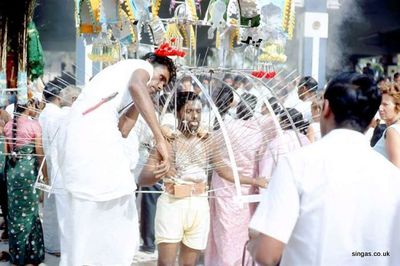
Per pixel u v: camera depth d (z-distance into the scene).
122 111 3.00
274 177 1.91
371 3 12.30
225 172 3.61
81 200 2.86
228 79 4.25
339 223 1.86
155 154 3.25
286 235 1.84
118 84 2.93
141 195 5.50
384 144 3.78
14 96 5.12
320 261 1.85
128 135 3.12
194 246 3.63
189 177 3.54
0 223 6.50
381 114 3.73
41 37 10.57
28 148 4.76
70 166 2.88
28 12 4.22
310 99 4.65
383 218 1.89
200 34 7.70
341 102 1.94
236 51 4.43
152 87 3.14
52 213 5.40
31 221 4.96
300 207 1.88
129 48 4.08
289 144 3.79
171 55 3.31
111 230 2.96
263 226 1.85
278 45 4.23
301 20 9.62
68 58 10.81
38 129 4.58
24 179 4.80
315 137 4.23
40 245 5.05
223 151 3.58
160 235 3.59
